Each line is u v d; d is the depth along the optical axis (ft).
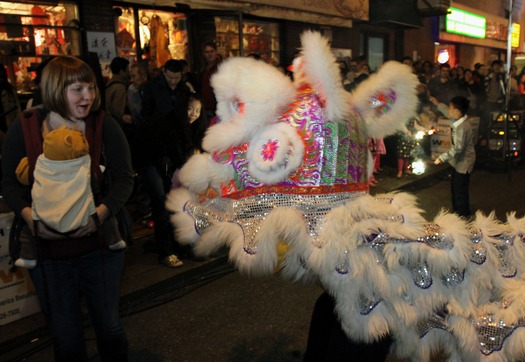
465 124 18.24
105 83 21.94
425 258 5.37
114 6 23.76
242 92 5.47
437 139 29.81
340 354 5.93
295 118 5.58
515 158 29.86
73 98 6.91
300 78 6.10
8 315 11.16
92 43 22.59
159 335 10.91
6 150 7.10
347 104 5.66
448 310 5.67
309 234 5.31
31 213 6.83
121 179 7.38
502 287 5.86
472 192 24.47
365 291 5.37
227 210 5.75
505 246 5.91
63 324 7.26
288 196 5.54
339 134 5.63
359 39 42.14
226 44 28.63
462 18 57.67
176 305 12.39
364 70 30.83
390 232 5.31
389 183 25.86
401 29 47.75
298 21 34.86
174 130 13.16
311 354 6.88
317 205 5.50
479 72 42.04
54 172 6.61
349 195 5.66
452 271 5.65
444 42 56.85
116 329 7.58
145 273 14.10
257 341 10.47
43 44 21.12
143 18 25.12
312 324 6.92
